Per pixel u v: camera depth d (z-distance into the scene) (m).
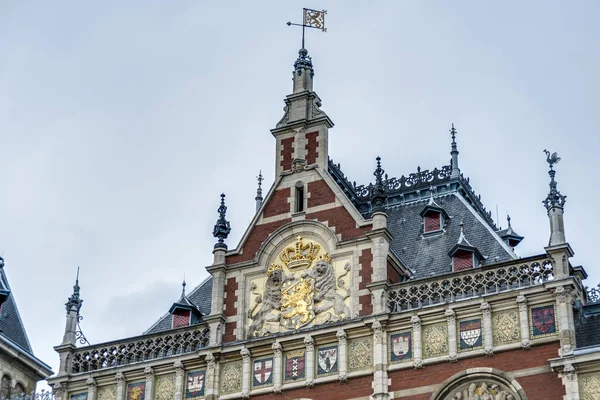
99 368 79.50
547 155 73.12
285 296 75.94
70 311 82.19
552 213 70.81
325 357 73.00
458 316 70.50
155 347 78.56
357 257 74.94
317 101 82.44
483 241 78.56
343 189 87.75
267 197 79.75
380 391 70.12
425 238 80.75
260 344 74.62
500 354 68.44
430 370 69.75
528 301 69.06
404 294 72.81
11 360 83.88
